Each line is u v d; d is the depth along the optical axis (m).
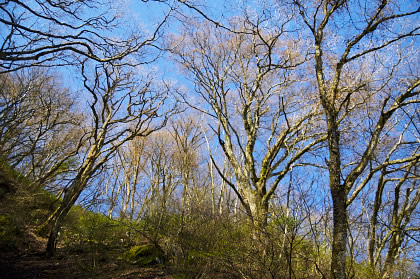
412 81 10.48
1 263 7.18
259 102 13.97
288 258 6.76
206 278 7.43
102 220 10.20
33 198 10.97
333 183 7.29
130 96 12.67
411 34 8.68
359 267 9.30
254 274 7.16
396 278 10.38
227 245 8.07
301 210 7.05
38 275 7.14
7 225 9.16
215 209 10.41
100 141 11.52
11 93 12.71
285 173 11.30
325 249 8.02
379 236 11.99
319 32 9.39
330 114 8.12
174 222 9.73
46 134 14.42
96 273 7.56
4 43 7.89
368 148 7.71
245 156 13.16
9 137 10.64
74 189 9.73
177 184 13.67
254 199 11.20
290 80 13.66
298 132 13.09
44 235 10.38
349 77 10.73
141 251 8.88
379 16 8.89
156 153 15.95
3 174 10.41
